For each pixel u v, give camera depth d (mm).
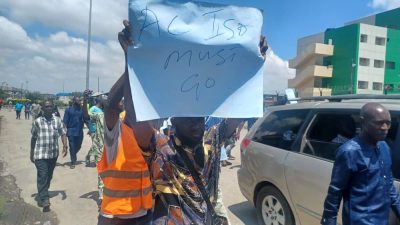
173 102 1728
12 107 71062
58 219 5473
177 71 1728
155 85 1693
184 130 1921
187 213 1886
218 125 2119
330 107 3990
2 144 14734
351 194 2664
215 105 1803
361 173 2615
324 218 2750
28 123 29047
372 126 2582
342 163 2656
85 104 6582
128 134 1969
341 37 53062
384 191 2635
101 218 2004
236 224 5148
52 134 5969
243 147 5191
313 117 4145
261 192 4754
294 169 4086
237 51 1804
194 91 1767
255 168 4828
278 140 4555
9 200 6465
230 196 6516
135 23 1649
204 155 1989
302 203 3973
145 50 1665
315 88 53312
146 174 1972
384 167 2660
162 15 1669
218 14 1761
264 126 4957
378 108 2598
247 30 1815
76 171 8891
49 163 6020
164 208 1912
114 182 1950
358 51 51156
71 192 6984
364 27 51344
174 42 1689
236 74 1832
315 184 3768
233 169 8898
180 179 1916
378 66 52375
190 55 1736
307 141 4094
